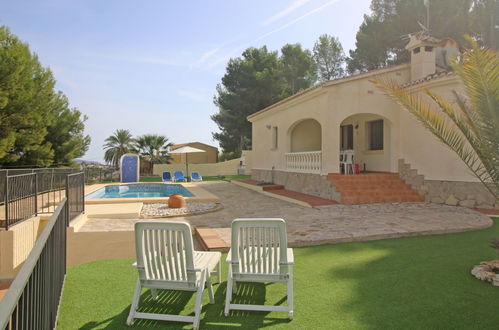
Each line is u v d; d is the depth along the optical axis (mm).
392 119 13258
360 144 16219
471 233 7312
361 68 31797
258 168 20719
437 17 24094
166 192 19359
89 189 17094
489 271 4621
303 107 14570
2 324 1178
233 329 3342
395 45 28188
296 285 4441
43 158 19953
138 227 3500
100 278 4906
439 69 14250
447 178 11281
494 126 4715
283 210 10484
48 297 3035
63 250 4891
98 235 7016
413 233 7090
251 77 34531
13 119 17141
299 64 36625
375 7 29344
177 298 4145
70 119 23266
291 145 16656
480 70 4500
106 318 3637
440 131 5438
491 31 22344
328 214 9484
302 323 3434
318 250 6078
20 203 8375
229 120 36375
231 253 3727
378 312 3631
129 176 24031
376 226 7656
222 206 11516
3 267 7555
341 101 12688
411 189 12539
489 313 3559
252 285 4516
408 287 4293
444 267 5027
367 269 5012
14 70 16562
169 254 3541
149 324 3490
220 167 32656
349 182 12422
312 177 13734
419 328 3283
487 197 10289
